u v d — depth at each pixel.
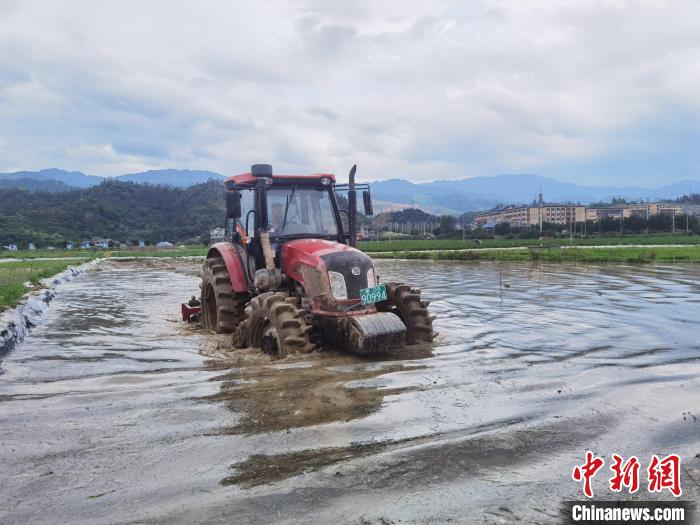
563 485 3.13
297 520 2.74
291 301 6.97
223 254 8.77
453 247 53.22
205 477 3.25
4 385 5.58
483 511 2.83
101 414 4.48
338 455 3.55
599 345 7.22
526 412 4.40
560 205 165.50
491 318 9.66
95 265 35.66
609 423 4.13
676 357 6.43
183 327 9.81
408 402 4.66
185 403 4.74
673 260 26.25
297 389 5.10
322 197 8.48
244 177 8.49
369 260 7.24
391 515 2.79
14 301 10.68
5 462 3.51
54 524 2.74
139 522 2.74
